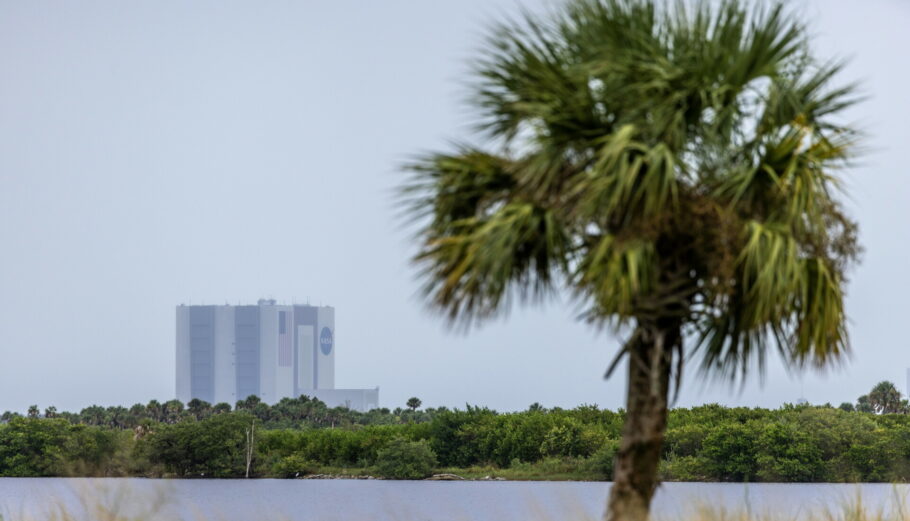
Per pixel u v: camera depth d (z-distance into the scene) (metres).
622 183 33.19
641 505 35.34
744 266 35.03
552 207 35.47
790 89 35.50
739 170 35.41
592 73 34.84
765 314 33.81
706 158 35.16
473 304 35.91
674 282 34.91
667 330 35.88
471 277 35.19
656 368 35.19
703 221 34.38
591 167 35.41
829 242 35.50
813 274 35.84
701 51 35.69
